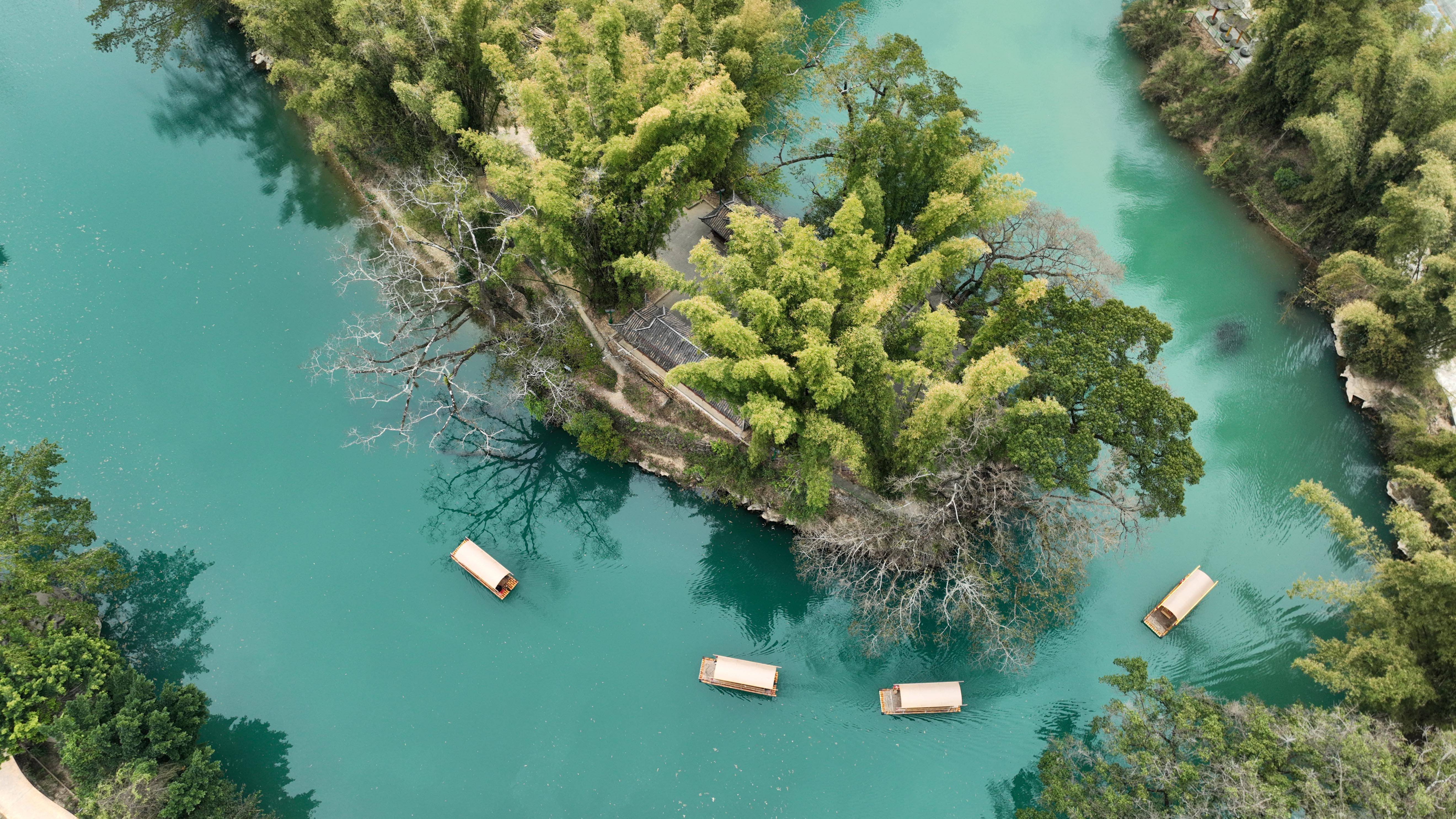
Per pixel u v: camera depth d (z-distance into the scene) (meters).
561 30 44.06
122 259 49.59
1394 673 31.20
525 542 44.00
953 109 41.62
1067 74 62.00
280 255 50.66
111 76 58.47
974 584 35.12
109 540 41.25
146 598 40.19
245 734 37.44
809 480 35.38
